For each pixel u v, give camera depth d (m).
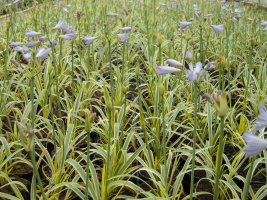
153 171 1.99
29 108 2.99
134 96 4.38
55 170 2.25
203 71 1.53
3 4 6.24
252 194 2.14
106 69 5.31
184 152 2.35
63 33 2.61
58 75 3.99
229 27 5.64
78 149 3.08
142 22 7.58
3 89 3.78
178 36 6.37
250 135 1.20
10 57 4.54
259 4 10.20
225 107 1.31
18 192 2.00
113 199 1.97
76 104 3.23
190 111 3.18
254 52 6.04
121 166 2.26
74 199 2.31
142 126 2.20
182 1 9.29
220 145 1.42
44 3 5.24
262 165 2.79
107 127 2.88
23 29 6.09
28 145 1.39
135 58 5.87
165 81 3.76
